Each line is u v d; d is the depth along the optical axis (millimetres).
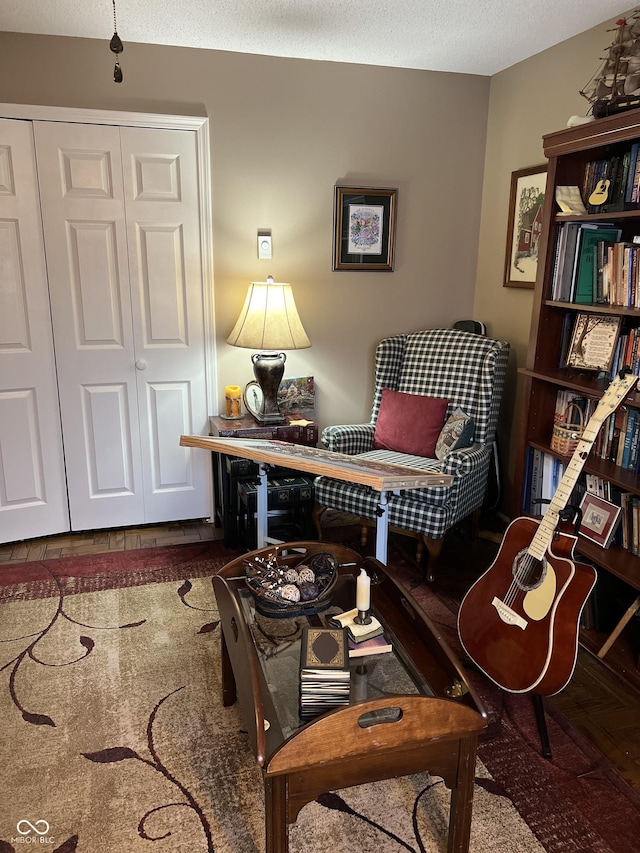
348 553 2154
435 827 1650
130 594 2736
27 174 2852
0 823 1619
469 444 3055
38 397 3084
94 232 2996
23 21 2645
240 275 3297
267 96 3133
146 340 3193
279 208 3283
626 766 1875
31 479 3160
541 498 2684
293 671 1660
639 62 2078
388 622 1870
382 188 3412
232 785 1755
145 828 1615
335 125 3268
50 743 1887
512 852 1578
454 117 3439
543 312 2549
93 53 2869
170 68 2975
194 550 3182
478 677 2264
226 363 3373
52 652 2322
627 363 2250
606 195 2273
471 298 3703
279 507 3047
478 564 3096
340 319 3529
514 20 2615
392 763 1416
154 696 2102
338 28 2723
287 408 3486
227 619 1813
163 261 3129
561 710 2109
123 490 3344
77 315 3062
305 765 1327
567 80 2852
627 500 2260
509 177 3324
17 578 2861
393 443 3205
